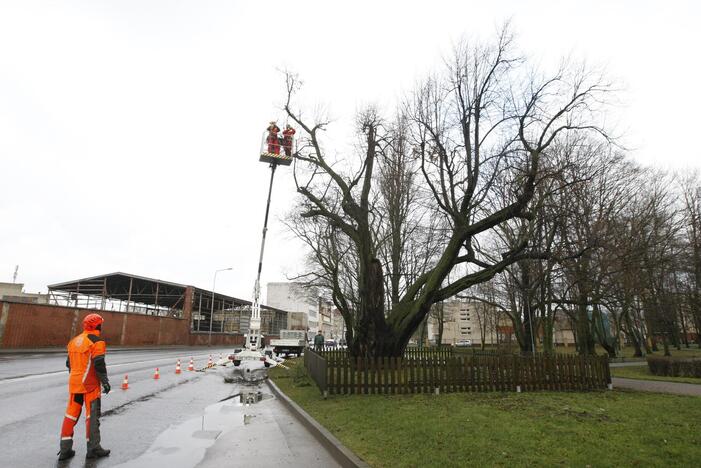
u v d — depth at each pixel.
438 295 15.76
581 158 21.44
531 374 12.41
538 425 7.42
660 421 7.89
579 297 22.39
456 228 15.63
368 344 15.36
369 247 16.14
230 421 8.79
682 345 67.62
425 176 15.89
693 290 30.11
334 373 11.98
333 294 22.73
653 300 32.72
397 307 16.28
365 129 17.72
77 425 7.75
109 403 10.59
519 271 25.78
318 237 27.05
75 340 6.11
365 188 16.84
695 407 9.45
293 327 93.56
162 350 41.91
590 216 21.16
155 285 53.72
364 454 5.97
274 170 21.52
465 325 99.38
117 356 28.70
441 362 11.96
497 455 5.73
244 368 23.00
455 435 6.76
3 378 13.85
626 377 18.23
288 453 6.45
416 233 27.41
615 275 21.77
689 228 26.92
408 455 5.85
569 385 12.68
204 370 20.94
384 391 11.58
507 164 16.16
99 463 5.71
